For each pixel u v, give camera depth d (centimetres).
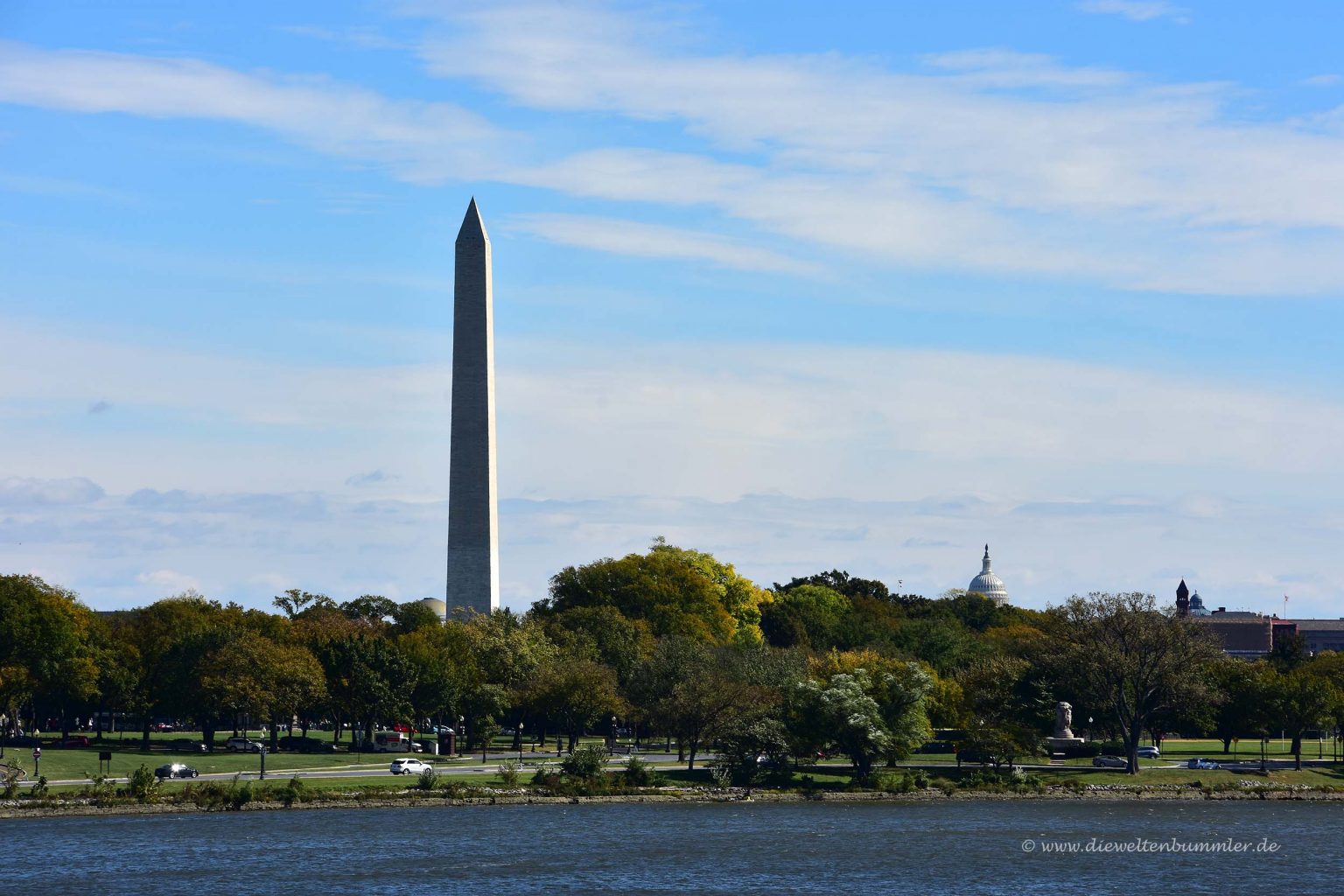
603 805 19750
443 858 15975
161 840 16562
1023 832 18225
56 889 14200
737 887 14938
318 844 16538
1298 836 18362
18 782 19075
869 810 19850
